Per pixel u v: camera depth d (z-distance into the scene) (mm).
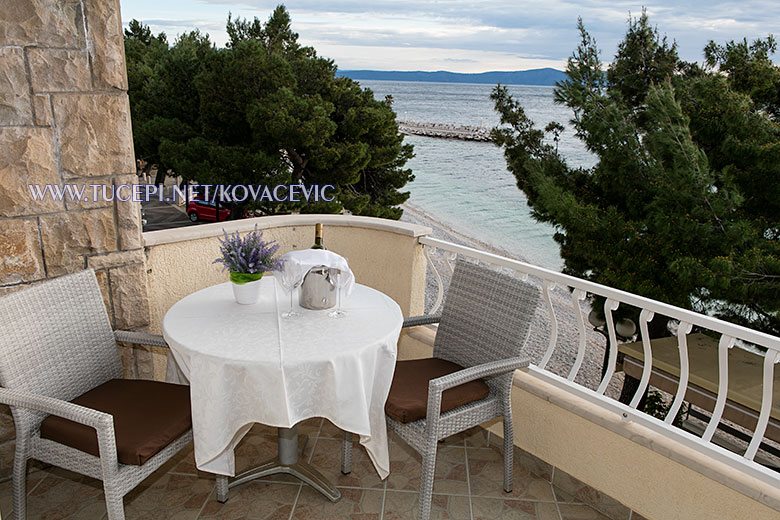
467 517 2178
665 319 5762
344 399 1827
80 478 2365
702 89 5727
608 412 2172
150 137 13375
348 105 14180
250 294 2209
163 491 2273
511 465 2281
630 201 6012
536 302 2086
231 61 12133
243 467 2439
